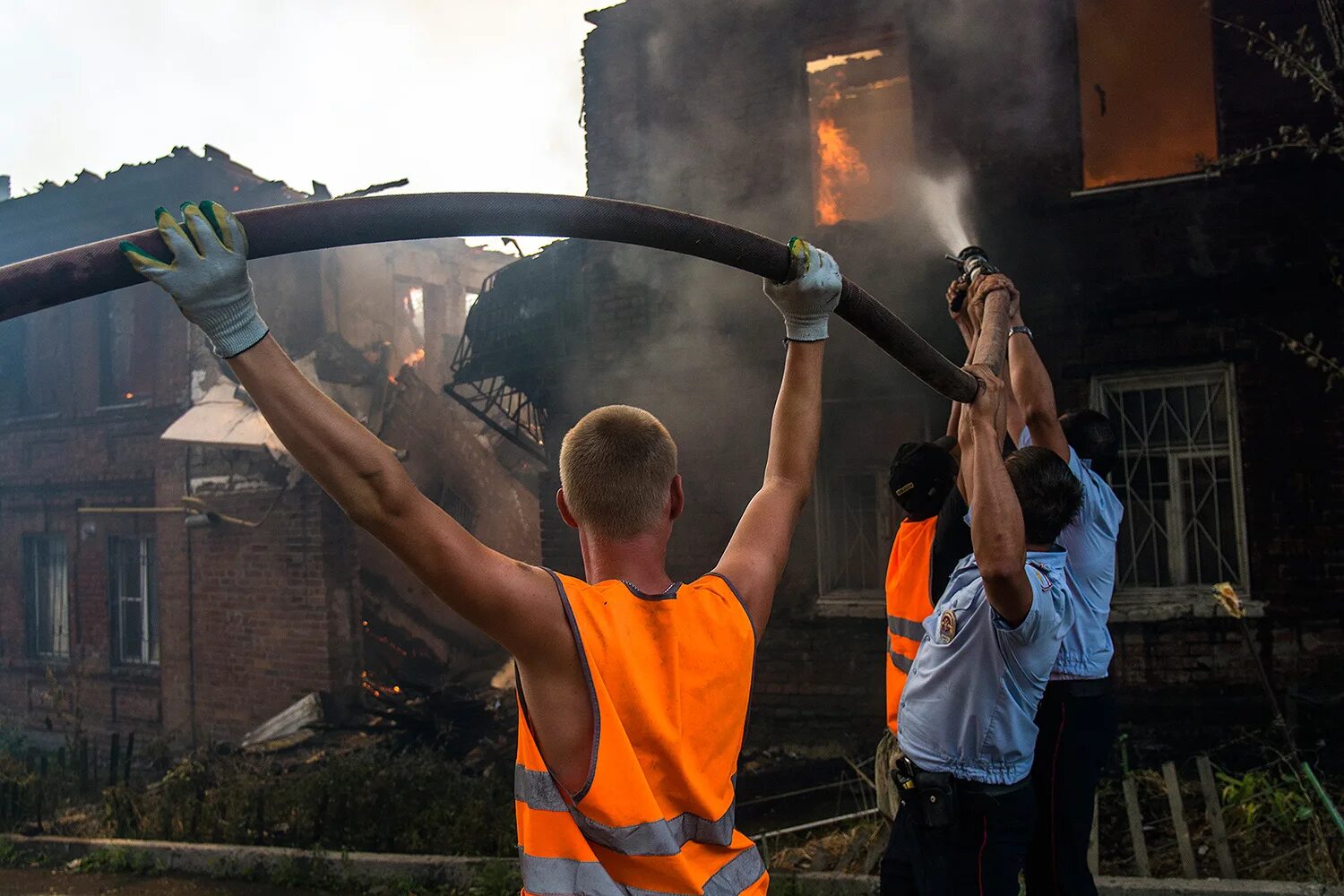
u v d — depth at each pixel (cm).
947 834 246
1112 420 709
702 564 796
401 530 114
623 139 844
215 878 612
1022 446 307
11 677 1288
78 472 1250
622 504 140
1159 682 661
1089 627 288
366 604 1111
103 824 715
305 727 962
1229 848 465
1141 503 697
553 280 877
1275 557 647
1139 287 690
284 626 1064
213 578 1117
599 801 117
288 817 665
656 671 127
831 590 770
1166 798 524
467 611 118
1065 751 279
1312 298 650
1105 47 780
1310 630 637
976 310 293
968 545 280
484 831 597
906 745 259
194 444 1117
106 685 1196
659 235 141
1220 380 685
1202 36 755
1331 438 641
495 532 1252
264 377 110
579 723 121
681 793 124
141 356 1204
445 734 853
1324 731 615
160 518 1156
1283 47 580
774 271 158
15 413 1327
